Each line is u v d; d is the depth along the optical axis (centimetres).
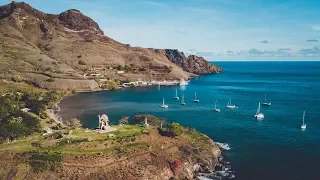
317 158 10275
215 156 9988
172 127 9800
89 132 9575
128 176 7862
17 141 9081
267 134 13162
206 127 14362
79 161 7831
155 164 8406
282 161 10019
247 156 10431
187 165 8925
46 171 7550
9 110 12938
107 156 8112
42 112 14725
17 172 7494
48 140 8781
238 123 15262
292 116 17025
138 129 9881
